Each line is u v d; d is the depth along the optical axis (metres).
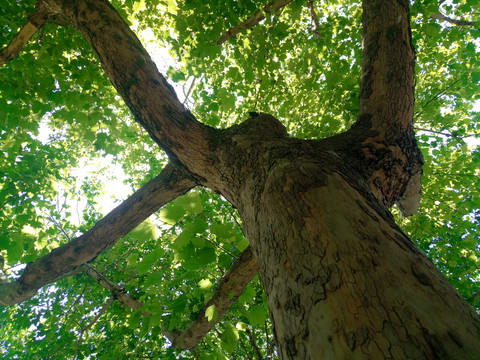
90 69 3.05
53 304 4.08
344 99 3.41
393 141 1.62
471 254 4.39
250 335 4.58
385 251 0.78
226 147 1.64
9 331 5.02
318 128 3.51
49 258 2.60
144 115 1.74
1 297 2.93
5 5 2.71
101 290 4.88
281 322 0.78
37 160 3.62
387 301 0.65
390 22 1.83
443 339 0.56
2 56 2.67
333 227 0.87
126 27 1.88
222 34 3.22
